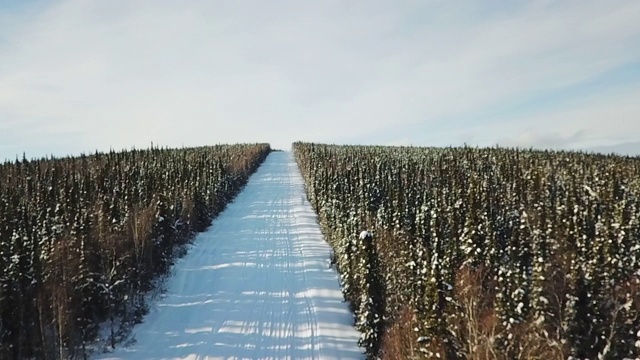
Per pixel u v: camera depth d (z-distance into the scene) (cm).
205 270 3209
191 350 2092
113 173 5078
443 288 2083
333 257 3391
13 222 2872
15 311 1962
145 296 2659
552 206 4709
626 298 2508
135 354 2070
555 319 2305
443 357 1842
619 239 3188
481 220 3509
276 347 2133
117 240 2620
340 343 2225
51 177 4784
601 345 2350
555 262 2895
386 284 2452
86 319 2152
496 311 2034
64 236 2486
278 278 3081
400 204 4241
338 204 3881
